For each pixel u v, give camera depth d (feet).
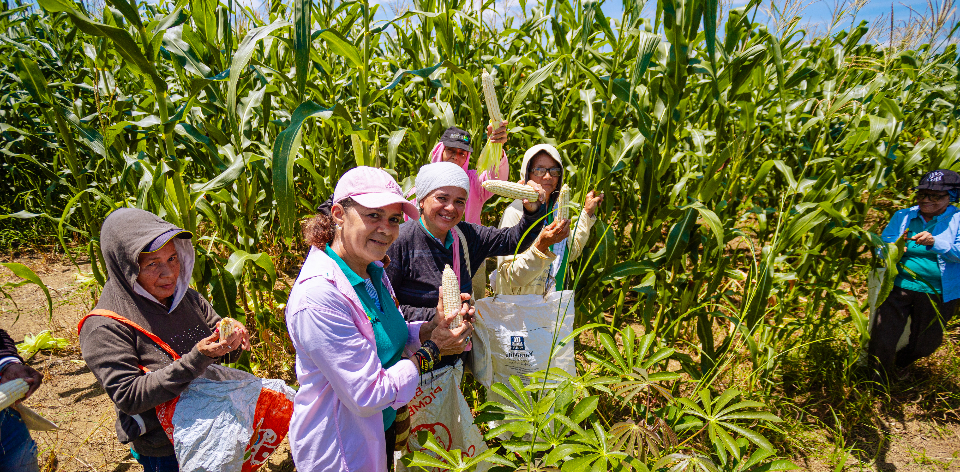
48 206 15.90
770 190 19.84
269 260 10.32
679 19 9.32
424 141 15.11
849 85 16.78
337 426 6.16
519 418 7.14
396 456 8.58
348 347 5.78
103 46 11.19
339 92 15.87
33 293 17.34
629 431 6.86
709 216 10.25
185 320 7.02
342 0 13.15
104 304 6.48
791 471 10.41
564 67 16.75
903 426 11.94
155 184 9.08
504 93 17.84
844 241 13.84
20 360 6.78
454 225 8.41
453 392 8.56
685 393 12.10
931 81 17.63
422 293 8.43
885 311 12.79
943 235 11.84
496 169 11.64
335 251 6.45
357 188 6.00
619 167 11.11
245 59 8.80
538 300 8.73
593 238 11.43
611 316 16.01
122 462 10.19
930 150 14.62
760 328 11.35
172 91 16.02
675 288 12.41
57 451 10.40
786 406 12.31
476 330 9.04
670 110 10.14
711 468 6.33
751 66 10.71
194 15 10.39
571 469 6.09
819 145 14.69
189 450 6.40
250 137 12.21
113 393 6.02
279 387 7.33
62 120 10.77
